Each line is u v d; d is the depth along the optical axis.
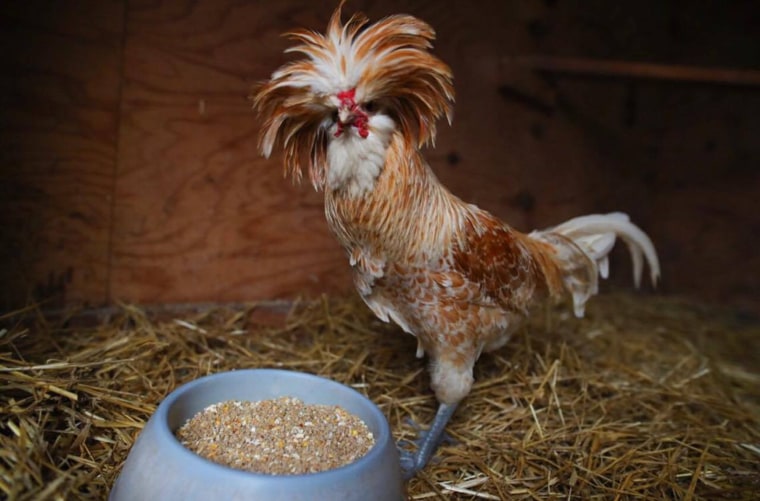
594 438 0.76
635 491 0.69
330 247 1.00
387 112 0.64
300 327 0.94
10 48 0.78
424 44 0.61
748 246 1.32
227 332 0.90
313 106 0.61
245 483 0.51
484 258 0.69
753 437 0.82
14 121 0.80
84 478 0.56
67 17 0.80
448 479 0.69
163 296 0.92
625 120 1.30
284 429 0.63
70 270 0.86
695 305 1.31
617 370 0.95
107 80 0.84
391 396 0.81
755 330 1.20
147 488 0.53
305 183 0.97
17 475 0.54
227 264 0.95
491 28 1.08
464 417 0.80
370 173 0.61
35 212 0.82
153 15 0.84
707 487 0.70
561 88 1.19
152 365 0.78
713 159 1.34
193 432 0.61
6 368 0.65
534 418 0.79
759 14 1.29
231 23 0.88
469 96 1.08
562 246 0.81
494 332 0.73
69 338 0.81
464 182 1.10
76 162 0.84
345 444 0.62
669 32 1.30
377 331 0.93
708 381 0.95
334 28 0.60
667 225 1.38
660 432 0.79
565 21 1.17
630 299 1.28
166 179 0.89
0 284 0.82
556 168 1.22
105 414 0.67
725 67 1.32
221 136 0.91
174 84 0.87
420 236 0.65
